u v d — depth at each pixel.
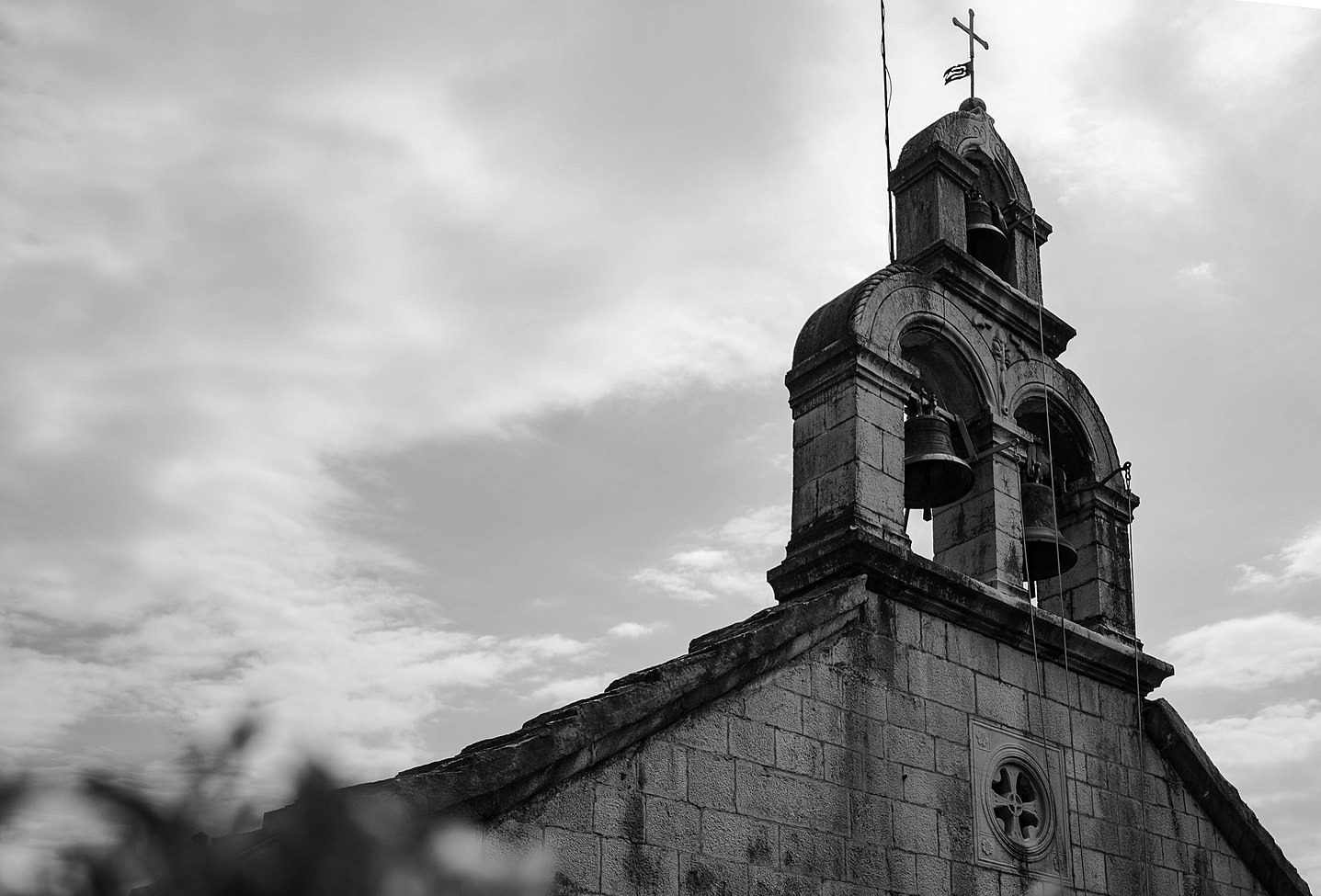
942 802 12.36
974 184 16.03
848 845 11.40
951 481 14.23
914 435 14.07
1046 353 16.23
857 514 12.85
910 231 15.73
